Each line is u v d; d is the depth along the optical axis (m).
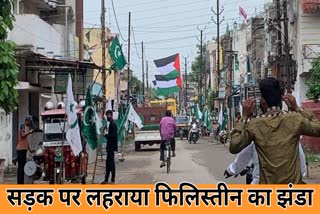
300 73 37.06
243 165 6.49
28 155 16.70
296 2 38.50
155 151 39.16
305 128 5.82
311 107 31.58
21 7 30.73
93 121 16.94
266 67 49.31
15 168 23.09
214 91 83.00
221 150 38.09
